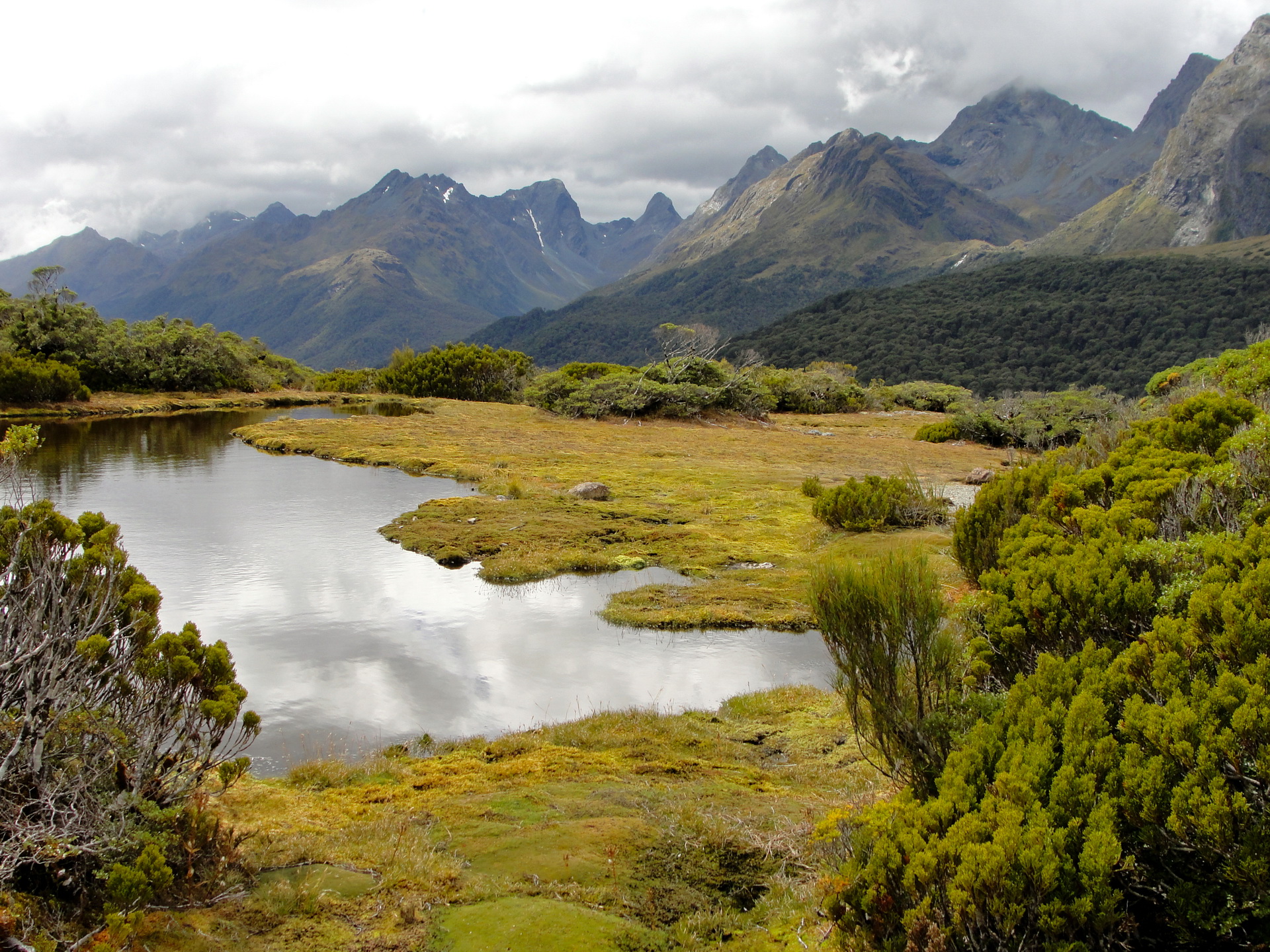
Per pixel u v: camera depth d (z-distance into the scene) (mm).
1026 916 3668
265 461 27875
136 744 4715
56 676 4406
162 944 3803
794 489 23812
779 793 6805
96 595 5086
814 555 16250
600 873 5074
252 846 5090
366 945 4070
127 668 5012
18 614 4582
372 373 66062
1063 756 4250
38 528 5617
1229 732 3887
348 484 23781
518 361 59344
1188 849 3867
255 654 10688
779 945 4223
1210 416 12164
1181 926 3746
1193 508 8648
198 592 13250
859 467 29547
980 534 12836
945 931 3566
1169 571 6547
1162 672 4664
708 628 12266
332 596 13297
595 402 43219
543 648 11281
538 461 28406
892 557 5820
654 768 7414
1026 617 6531
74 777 4289
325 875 4770
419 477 25562
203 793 5453
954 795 4270
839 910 4023
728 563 15844
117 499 20438
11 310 46219
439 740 8359
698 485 24375
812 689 9797
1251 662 4672
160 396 47875
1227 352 19641
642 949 4242
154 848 4078
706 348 48812
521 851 5352
